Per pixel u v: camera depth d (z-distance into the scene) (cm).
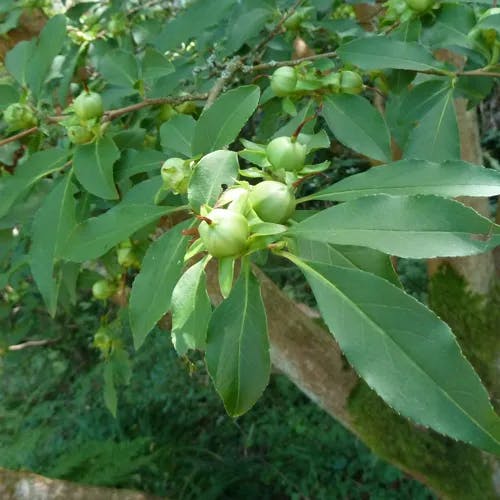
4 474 63
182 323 21
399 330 18
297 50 46
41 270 31
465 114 55
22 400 143
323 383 62
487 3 32
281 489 108
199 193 22
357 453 105
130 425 124
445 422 17
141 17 64
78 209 36
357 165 91
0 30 53
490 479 63
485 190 20
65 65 47
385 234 19
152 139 43
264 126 42
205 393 126
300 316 61
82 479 99
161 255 24
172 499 103
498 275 66
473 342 64
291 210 21
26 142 38
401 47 32
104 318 57
